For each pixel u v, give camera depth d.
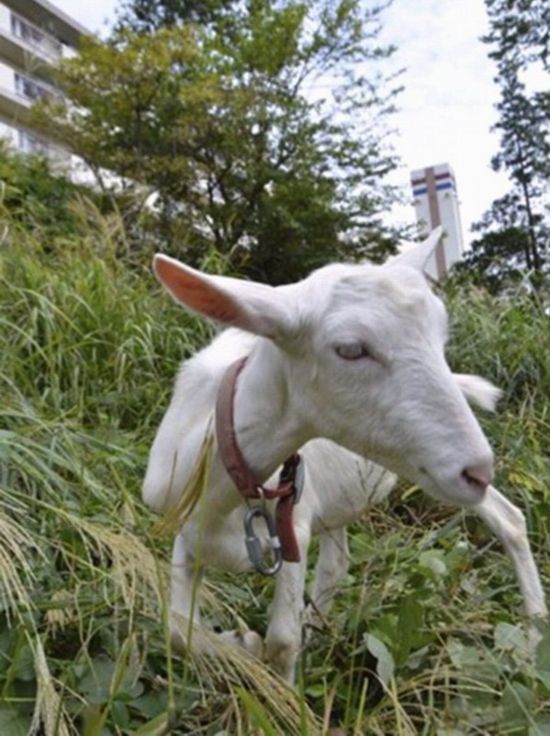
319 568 1.25
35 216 2.99
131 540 1.09
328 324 0.80
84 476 1.29
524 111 11.59
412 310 0.79
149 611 1.03
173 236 4.07
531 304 2.52
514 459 1.72
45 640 0.99
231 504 0.94
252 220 7.38
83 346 1.84
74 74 7.21
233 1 8.88
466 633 1.07
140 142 7.21
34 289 1.92
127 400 1.74
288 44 7.57
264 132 7.55
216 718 0.93
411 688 0.95
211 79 7.17
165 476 1.02
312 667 1.04
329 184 7.60
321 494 1.12
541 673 0.91
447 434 0.77
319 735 0.83
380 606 1.12
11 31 14.28
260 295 0.82
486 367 2.16
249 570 1.06
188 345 1.94
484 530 1.54
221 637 1.01
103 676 0.93
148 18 11.76
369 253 7.89
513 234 9.81
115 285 2.11
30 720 0.86
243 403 0.90
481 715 0.90
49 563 1.09
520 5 9.30
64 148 7.79
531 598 1.23
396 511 1.67
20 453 1.27
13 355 1.62
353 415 0.81
